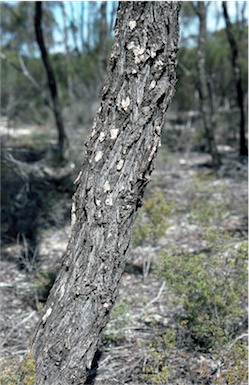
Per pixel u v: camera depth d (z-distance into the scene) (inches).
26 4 581.9
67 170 290.0
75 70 623.5
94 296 89.0
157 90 83.7
